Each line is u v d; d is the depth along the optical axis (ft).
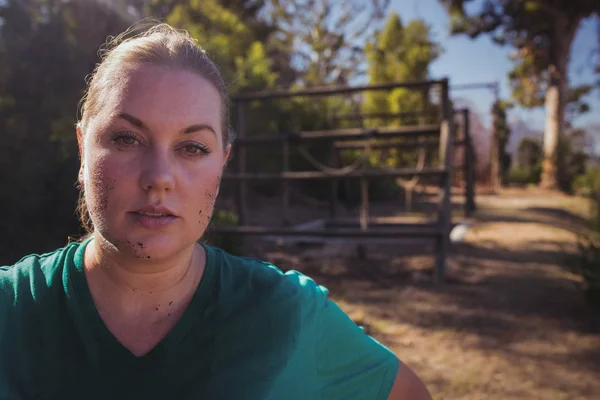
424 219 41.68
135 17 26.35
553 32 88.84
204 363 3.41
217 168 3.49
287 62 107.76
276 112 43.83
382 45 71.15
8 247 19.95
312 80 96.48
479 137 103.86
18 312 3.35
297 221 38.40
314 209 46.85
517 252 28.48
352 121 54.75
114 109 3.22
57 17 23.94
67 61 23.58
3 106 22.44
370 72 71.67
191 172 3.32
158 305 3.49
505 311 17.67
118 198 3.19
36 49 23.34
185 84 3.33
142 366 3.33
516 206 56.13
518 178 108.58
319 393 3.88
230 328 3.51
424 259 25.76
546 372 12.80
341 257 26.03
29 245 20.30
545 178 92.02
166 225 3.24
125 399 3.27
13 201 21.06
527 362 13.39
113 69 3.33
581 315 17.29
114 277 3.43
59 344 3.32
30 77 23.09
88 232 4.16
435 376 12.45
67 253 3.56
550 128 92.17
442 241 21.79
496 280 21.88
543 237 33.76
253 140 28.19
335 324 3.99
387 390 4.17
